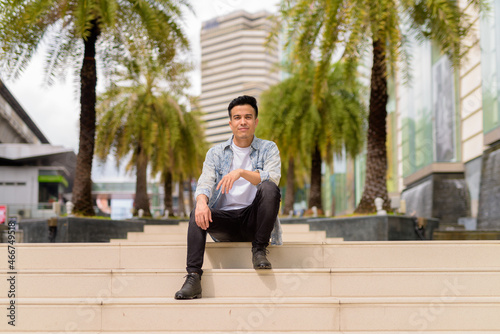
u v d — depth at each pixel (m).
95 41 8.44
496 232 7.49
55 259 2.72
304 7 7.82
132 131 14.18
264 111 14.71
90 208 8.32
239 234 2.72
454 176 19.25
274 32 8.00
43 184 29.28
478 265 2.71
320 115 13.63
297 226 6.18
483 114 16.03
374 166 8.04
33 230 7.43
